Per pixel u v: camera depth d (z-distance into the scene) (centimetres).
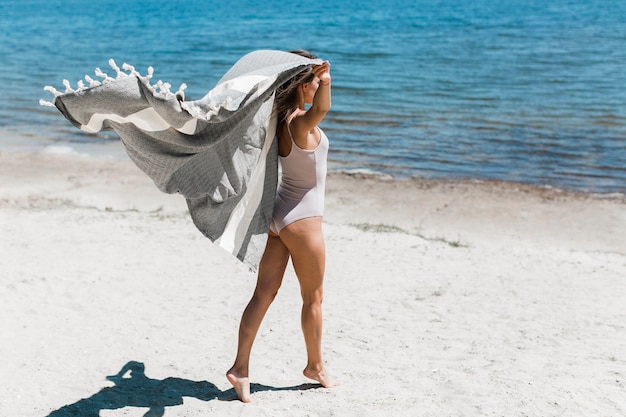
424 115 1966
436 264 820
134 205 1149
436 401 441
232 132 399
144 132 385
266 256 438
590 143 1645
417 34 4131
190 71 2875
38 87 2509
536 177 1374
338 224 1016
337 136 1717
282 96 420
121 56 3353
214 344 556
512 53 3197
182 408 434
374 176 1375
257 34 4338
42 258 786
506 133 1750
